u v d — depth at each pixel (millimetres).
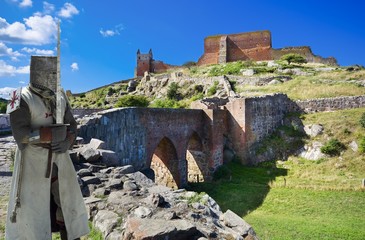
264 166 29594
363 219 16016
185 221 4660
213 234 4715
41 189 3127
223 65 69500
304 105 35250
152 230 4172
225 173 28156
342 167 25531
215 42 80625
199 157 29984
